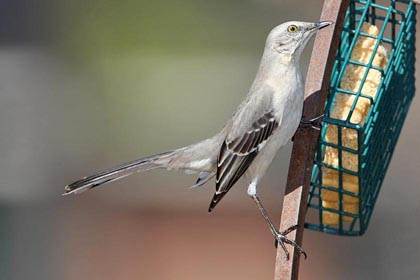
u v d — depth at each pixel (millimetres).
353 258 14023
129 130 16609
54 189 15289
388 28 12883
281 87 8703
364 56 9078
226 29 18219
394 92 9602
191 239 14555
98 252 14406
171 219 14867
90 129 16547
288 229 7988
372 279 13898
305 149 8188
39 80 17344
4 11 18312
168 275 14117
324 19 8547
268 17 18453
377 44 8766
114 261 14281
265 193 15039
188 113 16891
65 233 14625
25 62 17719
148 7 18797
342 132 8789
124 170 9250
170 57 17844
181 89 17281
